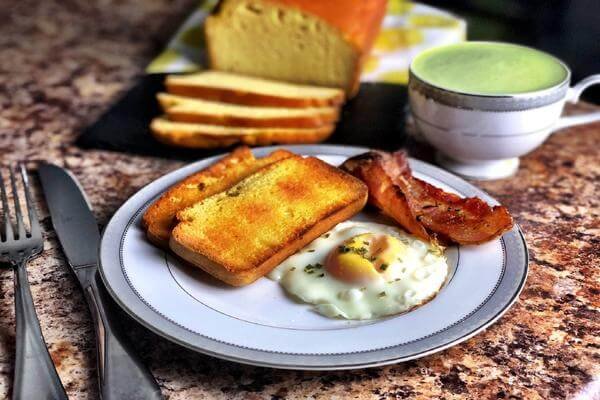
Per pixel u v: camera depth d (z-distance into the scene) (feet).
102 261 1.81
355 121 2.61
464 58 2.32
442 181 2.11
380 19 3.20
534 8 4.11
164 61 3.08
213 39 2.99
